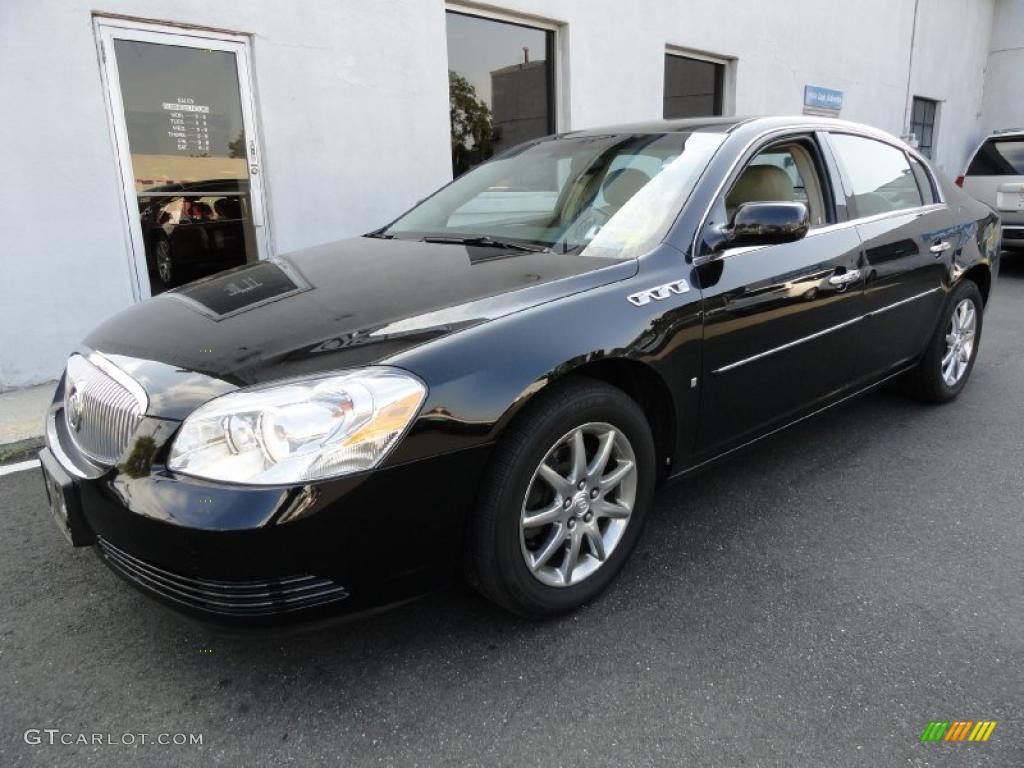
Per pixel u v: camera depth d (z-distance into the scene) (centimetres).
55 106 459
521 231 289
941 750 181
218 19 510
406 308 215
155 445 184
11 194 452
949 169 1535
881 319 346
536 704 199
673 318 241
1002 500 315
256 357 195
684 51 890
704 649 220
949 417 416
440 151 646
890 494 321
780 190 301
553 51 747
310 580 183
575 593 233
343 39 572
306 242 583
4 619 238
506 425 201
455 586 254
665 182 275
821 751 182
